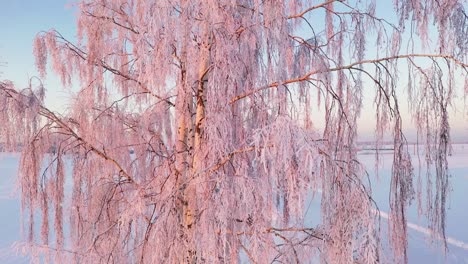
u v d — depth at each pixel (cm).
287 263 267
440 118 269
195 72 254
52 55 315
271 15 248
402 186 273
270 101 276
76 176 335
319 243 269
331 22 313
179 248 243
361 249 232
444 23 268
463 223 1367
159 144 328
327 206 253
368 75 272
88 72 325
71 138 337
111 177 335
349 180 249
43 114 312
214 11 232
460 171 3059
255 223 246
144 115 323
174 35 231
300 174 215
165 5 224
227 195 236
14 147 305
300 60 312
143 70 254
